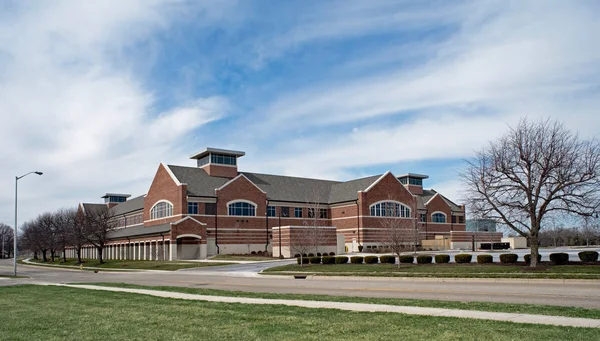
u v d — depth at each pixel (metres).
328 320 13.24
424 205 85.44
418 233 77.56
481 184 32.78
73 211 111.75
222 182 72.56
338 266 39.44
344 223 77.00
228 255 65.56
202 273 43.22
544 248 83.50
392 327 11.98
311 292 23.09
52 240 92.50
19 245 127.38
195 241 67.69
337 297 19.30
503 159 31.73
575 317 13.06
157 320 14.01
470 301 17.66
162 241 65.06
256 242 72.00
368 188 75.38
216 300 19.09
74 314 15.73
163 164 71.94
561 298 18.39
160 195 72.25
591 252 31.14
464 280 27.69
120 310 16.45
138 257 73.25
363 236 73.56
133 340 11.27
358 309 15.45
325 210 80.19
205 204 68.25
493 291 21.52
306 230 63.62
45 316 15.38
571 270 27.31
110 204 112.19
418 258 38.78
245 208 71.81
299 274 36.22
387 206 75.19
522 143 31.55
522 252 63.25
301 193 79.94
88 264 72.88
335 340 10.66
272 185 78.94
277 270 40.78
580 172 29.70
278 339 10.93
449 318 13.12
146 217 76.88
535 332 10.96
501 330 11.26
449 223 88.31
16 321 14.45
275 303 17.64
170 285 29.81
